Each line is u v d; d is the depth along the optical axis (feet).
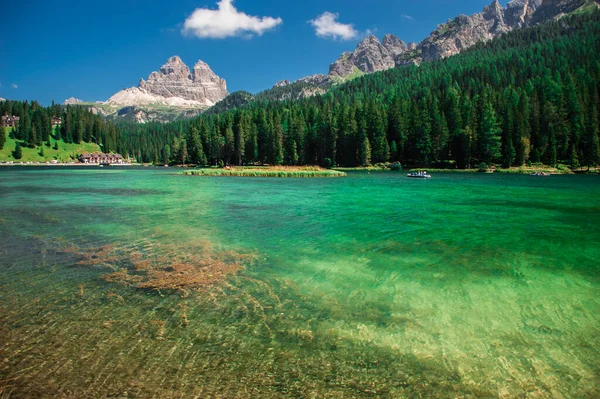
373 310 32.30
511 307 33.32
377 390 21.52
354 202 108.17
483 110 367.66
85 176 252.62
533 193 137.08
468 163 341.00
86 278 39.14
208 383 21.79
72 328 28.07
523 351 25.96
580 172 293.02
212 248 52.80
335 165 409.28
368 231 65.82
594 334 28.37
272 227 68.95
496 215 84.79
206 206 98.17
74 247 52.49
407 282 39.47
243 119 456.04
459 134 352.28
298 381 22.21
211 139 444.14
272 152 406.00
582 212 90.07
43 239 57.47
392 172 323.98
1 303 32.42
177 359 24.23
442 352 25.72
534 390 21.81
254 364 23.88
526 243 57.36
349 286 38.09
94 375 22.38
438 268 44.50
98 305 32.22
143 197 119.14
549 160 319.88
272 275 41.19
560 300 34.91
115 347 25.53
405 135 389.19
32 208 91.91
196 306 32.35
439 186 170.50
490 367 24.07
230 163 451.12
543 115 338.95
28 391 20.80
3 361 23.71
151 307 31.96
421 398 20.89
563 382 22.56
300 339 27.09
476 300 34.81
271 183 189.57
